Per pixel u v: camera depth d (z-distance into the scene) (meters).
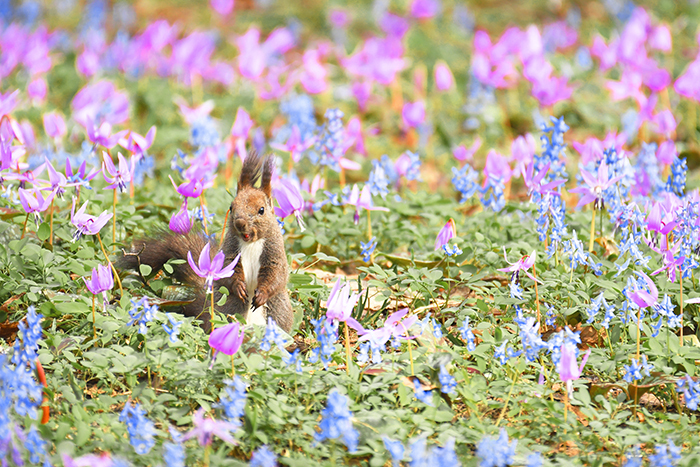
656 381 7.46
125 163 9.02
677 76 22.64
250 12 30.55
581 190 9.45
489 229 11.28
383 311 9.58
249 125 12.20
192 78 20.59
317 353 7.41
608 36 27.59
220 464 5.78
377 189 11.27
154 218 12.12
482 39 20.83
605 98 21.42
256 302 8.14
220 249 8.55
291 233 11.81
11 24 25.39
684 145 18.02
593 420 6.91
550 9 30.95
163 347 7.68
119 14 28.75
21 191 8.64
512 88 21.16
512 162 17.86
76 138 17.75
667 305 7.57
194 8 30.59
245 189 8.36
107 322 7.64
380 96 21.58
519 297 8.70
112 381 7.28
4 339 8.47
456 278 10.15
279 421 6.33
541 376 7.07
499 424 6.93
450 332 8.85
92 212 10.84
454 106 21.19
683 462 6.02
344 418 5.68
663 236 9.38
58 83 22.08
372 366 7.39
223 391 7.12
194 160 12.25
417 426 6.58
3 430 5.46
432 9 26.08
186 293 9.30
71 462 5.25
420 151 18.66
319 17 29.55
